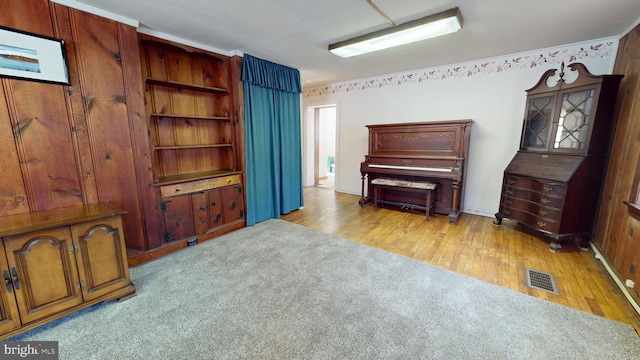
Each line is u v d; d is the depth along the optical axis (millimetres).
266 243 2941
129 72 2297
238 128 3266
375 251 2730
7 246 1465
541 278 2199
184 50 2814
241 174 3361
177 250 2756
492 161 3771
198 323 1685
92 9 2049
